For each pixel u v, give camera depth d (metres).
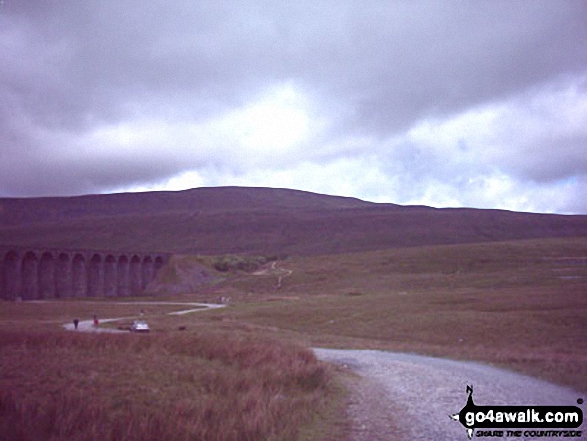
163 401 17.55
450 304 73.25
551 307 62.88
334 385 23.42
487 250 190.88
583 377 24.25
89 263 172.50
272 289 160.75
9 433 13.47
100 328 67.44
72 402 16.20
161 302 137.75
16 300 148.00
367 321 65.81
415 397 20.81
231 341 31.38
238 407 16.69
